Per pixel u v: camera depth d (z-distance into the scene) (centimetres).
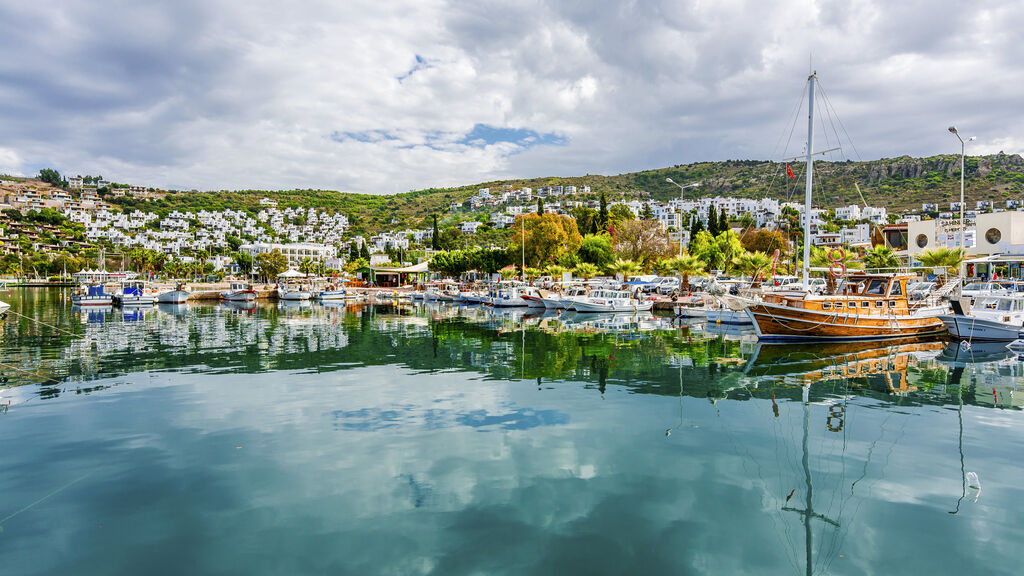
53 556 752
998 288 3338
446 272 10606
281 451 1165
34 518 859
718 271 7356
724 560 742
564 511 884
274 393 1708
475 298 6806
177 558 746
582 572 711
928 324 2955
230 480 1005
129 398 1639
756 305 2806
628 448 1189
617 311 5166
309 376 1997
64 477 1020
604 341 3023
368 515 869
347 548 768
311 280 9075
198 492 953
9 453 1148
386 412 1480
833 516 870
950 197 16938
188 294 7481
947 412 1485
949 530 824
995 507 901
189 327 3956
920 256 4216
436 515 868
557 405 1559
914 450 1181
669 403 1583
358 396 1669
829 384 1845
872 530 827
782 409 1519
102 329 3791
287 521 848
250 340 3136
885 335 2878
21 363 2302
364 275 12306
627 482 1001
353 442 1224
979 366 2173
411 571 710
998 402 1591
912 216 15412
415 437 1259
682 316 4512
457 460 1112
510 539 795
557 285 6681
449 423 1375
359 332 3581
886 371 2075
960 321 2747
